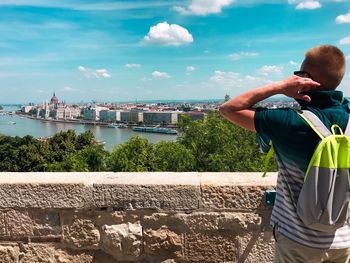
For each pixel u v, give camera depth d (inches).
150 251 129.1
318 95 84.3
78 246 131.6
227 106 87.6
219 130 529.0
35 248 133.3
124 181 129.5
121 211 129.0
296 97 84.2
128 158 558.3
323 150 78.2
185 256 128.0
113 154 585.9
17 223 132.6
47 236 132.5
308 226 80.0
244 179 129.1
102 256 131.8
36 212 131.8
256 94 86.0
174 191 126.3
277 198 90.0
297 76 86.3
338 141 78.7
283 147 82.9
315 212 77.7
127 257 129.9
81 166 623.8
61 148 1503.4
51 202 130.5
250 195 124.1
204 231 126.6
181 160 518.9
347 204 78.5
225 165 508.1
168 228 127.9
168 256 128.7
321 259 83.4
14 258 133.9
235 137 547.2
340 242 82.8
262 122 84.1
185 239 127.5
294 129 81.0
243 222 124.8
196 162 527.5
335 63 83.2
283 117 82.2
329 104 84.7
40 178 135.0
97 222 130.6
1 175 139.9
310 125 80.2
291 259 85.1
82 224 130.8
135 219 128.9
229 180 128.2
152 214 128.1
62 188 129.8
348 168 78.0
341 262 86.0
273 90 85.4
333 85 85.0
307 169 79.7
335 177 77.3
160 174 138.2
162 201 127.0
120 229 128.7
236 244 126.0
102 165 634.8
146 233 128.6
